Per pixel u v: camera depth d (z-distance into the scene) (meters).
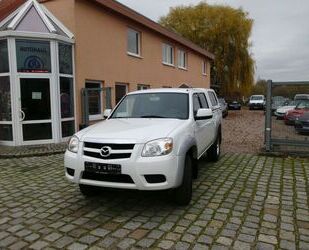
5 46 10.78
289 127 9.27
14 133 10.83
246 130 17.02
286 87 9.30
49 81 11.19
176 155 4.71
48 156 9.31
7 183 6.60
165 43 21.38
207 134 7.03
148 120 5.68
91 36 13.12
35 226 4.47
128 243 3.94
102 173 4.64
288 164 8.19
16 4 13.03
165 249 3.79
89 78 13.05
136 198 5.53
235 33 36.25
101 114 14.09
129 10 15.41
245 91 37.31
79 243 3.96
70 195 5.77
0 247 3.89
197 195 5.68
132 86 16.69
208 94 8.09
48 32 11.09
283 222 4.52
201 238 4.04
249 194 5.75
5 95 11.05
